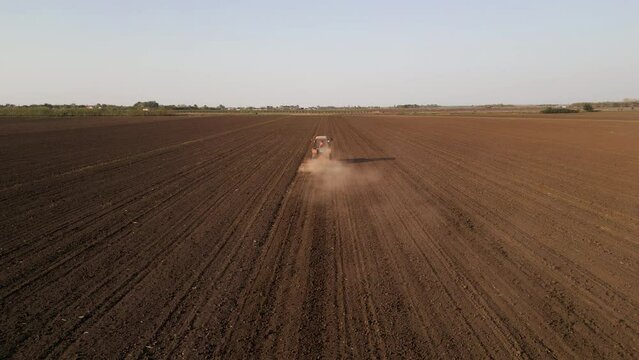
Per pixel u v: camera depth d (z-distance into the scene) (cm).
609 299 688
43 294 709
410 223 1120
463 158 2462
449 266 822
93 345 561
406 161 2355
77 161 2247
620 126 5031
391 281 753
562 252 900
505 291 714
